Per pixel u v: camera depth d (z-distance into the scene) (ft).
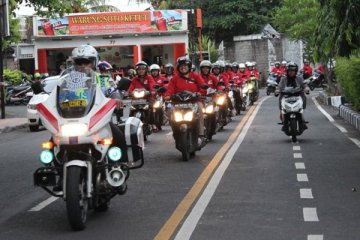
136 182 34.35
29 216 27.22
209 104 50.98
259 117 77.51
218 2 182.19
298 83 51.78
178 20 140.77
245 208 27.35
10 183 35.76
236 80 83.51
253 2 182.80
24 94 113.80
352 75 65.67
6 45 91.86
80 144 23.35
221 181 34.04
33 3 89.51
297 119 51.60
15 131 71.31
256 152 45.62
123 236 23.30
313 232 23.20
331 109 88.58
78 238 23.22
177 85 42.68
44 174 23.94
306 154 44.04
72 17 142.00
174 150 47.93
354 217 25.44
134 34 141.28
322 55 54.44
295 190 31.14
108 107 24.53
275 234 23.02
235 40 180.55
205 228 24.08
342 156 42.70
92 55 25.70
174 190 31.83
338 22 48.49
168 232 23.59
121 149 25.86
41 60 143.95
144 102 52.90
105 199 26.22
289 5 117.70
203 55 140.97
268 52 174.50
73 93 24.29
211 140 53.93
